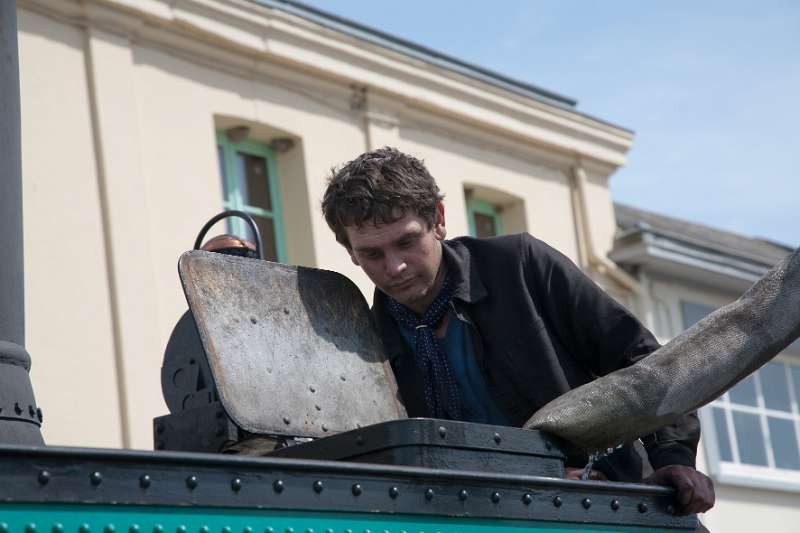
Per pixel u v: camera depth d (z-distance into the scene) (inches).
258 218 517.7
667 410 149.6
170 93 486.9
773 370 697.6
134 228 460.8
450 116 586.9
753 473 664.4
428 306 166.2
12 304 151.8
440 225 165.3
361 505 123.3
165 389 183.2
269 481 118.1
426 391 167.2
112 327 446.6
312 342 159.8
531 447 142.3
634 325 162.4
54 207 441.7
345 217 157.3
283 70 524.7
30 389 150.3
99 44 466.9
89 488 108.2
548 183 630.5
